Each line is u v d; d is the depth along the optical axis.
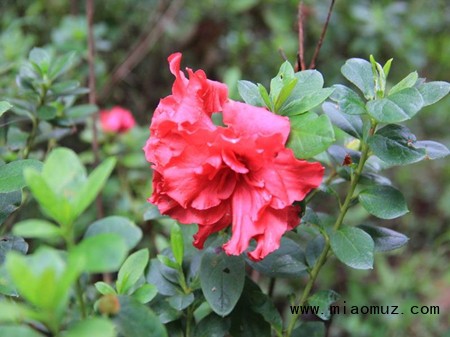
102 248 0.12
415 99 0.17
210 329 0.20
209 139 0.17
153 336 0.15
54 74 0.27
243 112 0.17
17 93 0.31
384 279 0.39
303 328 0.21
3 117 0.31
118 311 0.15
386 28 0.51
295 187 0.17
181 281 0.20
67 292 0.12
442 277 0.43
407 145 0.18
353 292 0.39
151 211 0.23
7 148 0.28
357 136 0.20
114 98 0.50
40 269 0.12
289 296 0.21
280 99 0.18
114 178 0.40
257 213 0.17
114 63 0.52
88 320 0.12
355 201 0.20
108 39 0.51
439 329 0.37
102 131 0.39
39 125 0.30
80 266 0.11
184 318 0.21
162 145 0.17
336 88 0.18
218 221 0.18
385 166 0.22
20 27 0.48
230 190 0.17
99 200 0.34
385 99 0.18
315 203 0.44
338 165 0.22
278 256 0.21
